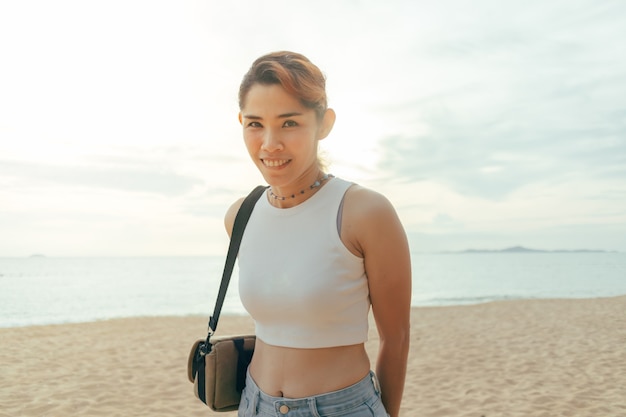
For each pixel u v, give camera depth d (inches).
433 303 1128.2
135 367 332.5
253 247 56.1
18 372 319.3
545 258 7091.5
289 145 50.1
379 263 51.3
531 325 511.8
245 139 52.8
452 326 520.4
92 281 2240.4
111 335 478.6
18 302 1267.2
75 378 302.5
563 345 391.9
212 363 59.2
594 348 377.1
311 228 52.2
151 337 466.0
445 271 3196.4
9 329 517.0
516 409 235.8
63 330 512.7
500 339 427.5
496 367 321.4
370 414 51.9
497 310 672.4
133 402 253.6
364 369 53.2
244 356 61.4
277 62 50.4
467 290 1638.8
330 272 50.6
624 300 786.8
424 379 295.9
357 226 50.8
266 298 53.1
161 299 1370.6
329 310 50.6
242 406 57.2
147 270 3654.0
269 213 55.9
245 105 51.5
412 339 439.8
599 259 6510.8
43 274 2920.8
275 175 51.2
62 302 1275.8
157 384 287.4
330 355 51.6
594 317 567.5
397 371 56.4
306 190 54.0
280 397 52.2
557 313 616.7
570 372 303.4
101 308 1120.2
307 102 50.1
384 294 52.7
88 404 250.2
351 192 52.3
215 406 59.7
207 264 5157.5
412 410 240.1
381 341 57.3
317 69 52.0
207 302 1284.4
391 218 51.3
